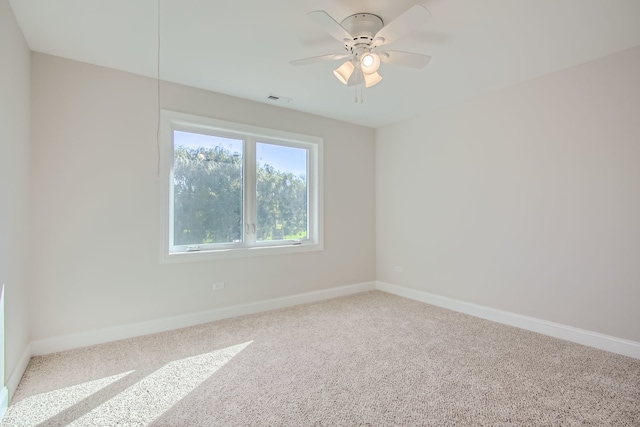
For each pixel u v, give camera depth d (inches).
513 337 108.8
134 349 99.2
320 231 158.6
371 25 77.2
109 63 103.3
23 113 86.4
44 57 96.3
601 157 99.1
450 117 142.7
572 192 105.3
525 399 72.5
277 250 143.8
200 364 89.5
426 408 69.4
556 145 109.0
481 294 131.1
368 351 97.9
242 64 103.9
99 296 104.1
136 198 110.6
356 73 87.0
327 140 161.5
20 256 84.4
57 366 87.8
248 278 135.9
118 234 107.3
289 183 152.9
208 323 123.2
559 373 84.0
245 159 138.2
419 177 157.2
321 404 70.9
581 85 103.1
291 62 85.9
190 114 121.4
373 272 180.4
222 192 132.7
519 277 119.0
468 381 80.3
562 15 77.7
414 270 159.6
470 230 135.0
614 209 96.7
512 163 120.7
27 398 72.9
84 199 101.8
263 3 73.1
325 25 70.7
